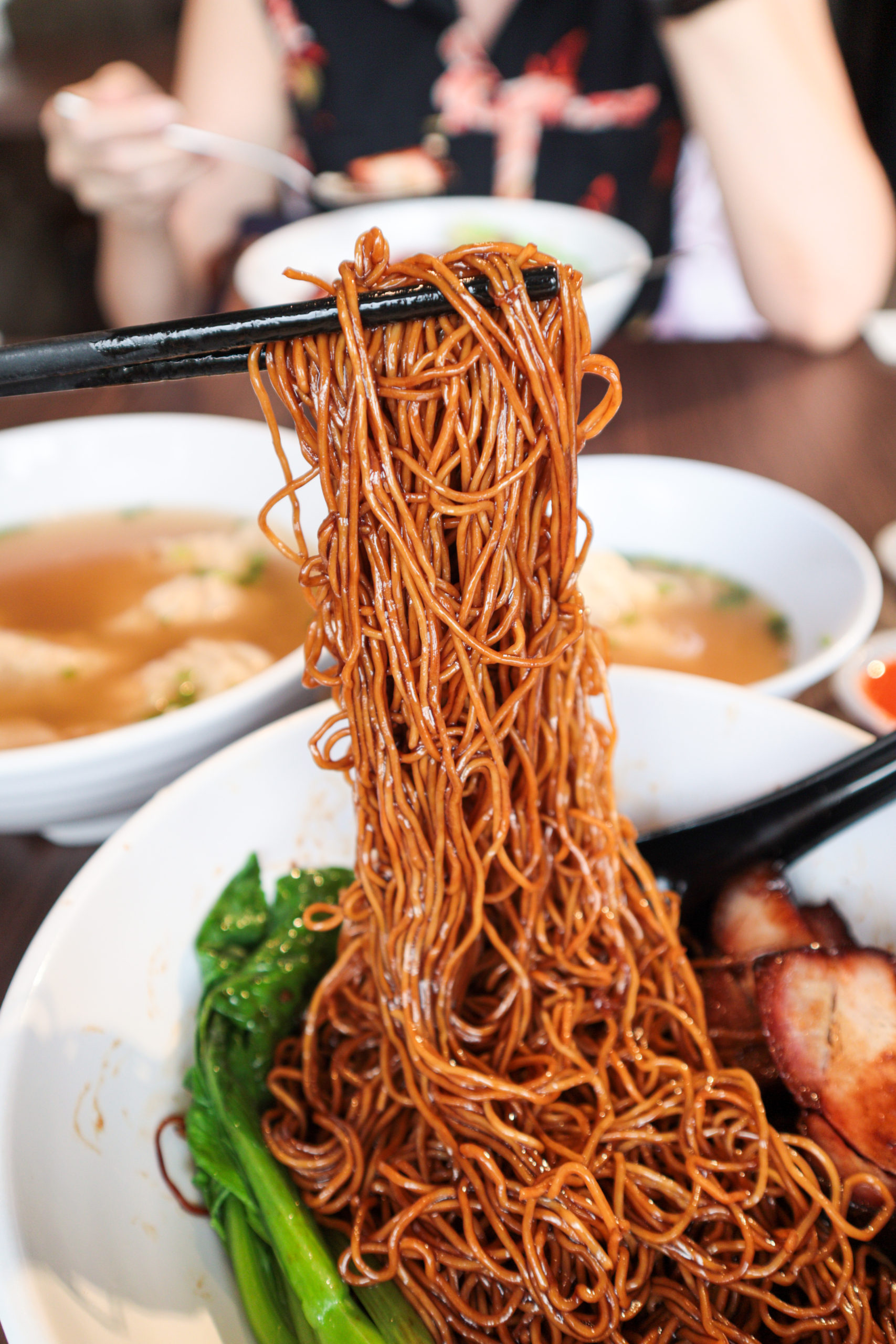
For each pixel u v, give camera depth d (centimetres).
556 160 82
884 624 45
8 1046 28
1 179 130
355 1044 33
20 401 60
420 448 27
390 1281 30
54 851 37
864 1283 30
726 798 35
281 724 34
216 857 33
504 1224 30
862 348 65
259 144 89
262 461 50
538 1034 32
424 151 83
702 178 87
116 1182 29
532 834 30
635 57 79
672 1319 30
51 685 42
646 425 57
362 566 28
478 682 28
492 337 26
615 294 57
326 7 80
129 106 71
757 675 42
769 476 52
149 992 32
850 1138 30
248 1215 31
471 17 80
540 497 28
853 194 69
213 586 46
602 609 45
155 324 26
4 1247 26
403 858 30
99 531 51
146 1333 27
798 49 69
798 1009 31
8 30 152
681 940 35
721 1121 31
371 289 26
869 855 33
